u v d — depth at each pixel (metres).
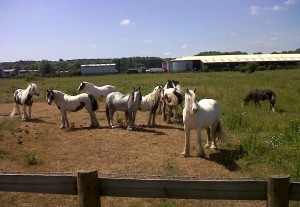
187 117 9.36
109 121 13.77
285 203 3.60
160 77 55.03
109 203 6.62
